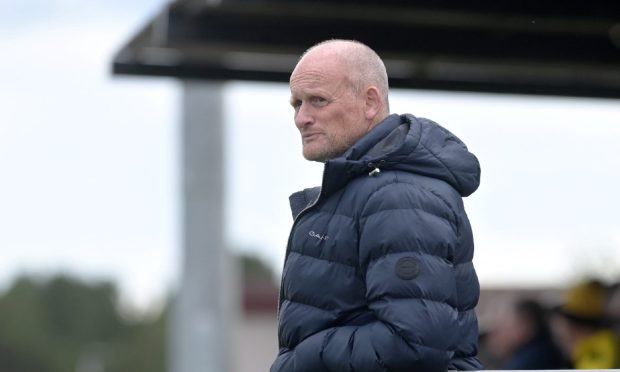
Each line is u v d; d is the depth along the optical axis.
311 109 9.40
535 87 18.73
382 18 17.17
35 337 163.62
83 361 163.62
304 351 8.98
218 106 29.27
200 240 29.19
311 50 9.54
